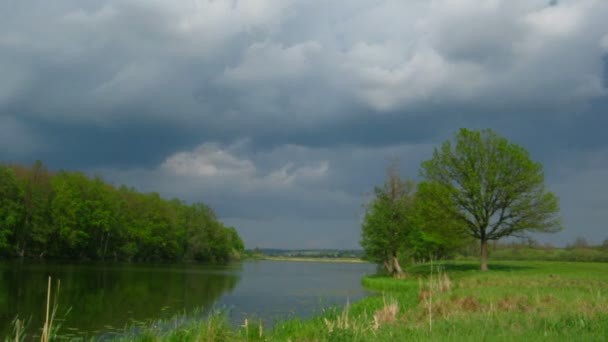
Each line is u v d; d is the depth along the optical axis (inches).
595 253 3553.2
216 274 2928.2
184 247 4884.4
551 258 3850.9
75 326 908.0
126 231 3848.4
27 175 3073.3
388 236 2443.4
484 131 2193.7
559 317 596.4
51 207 3137.3
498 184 2117.4
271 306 1310.3
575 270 2095.2
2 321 924.0
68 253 3444.9
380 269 3329.2
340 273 3909.9
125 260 3996.1
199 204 5142.7
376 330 597.0
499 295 979.3
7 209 2783.0
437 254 3149.6
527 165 2091.5
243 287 1995.6
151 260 4512.8
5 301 1171.9
